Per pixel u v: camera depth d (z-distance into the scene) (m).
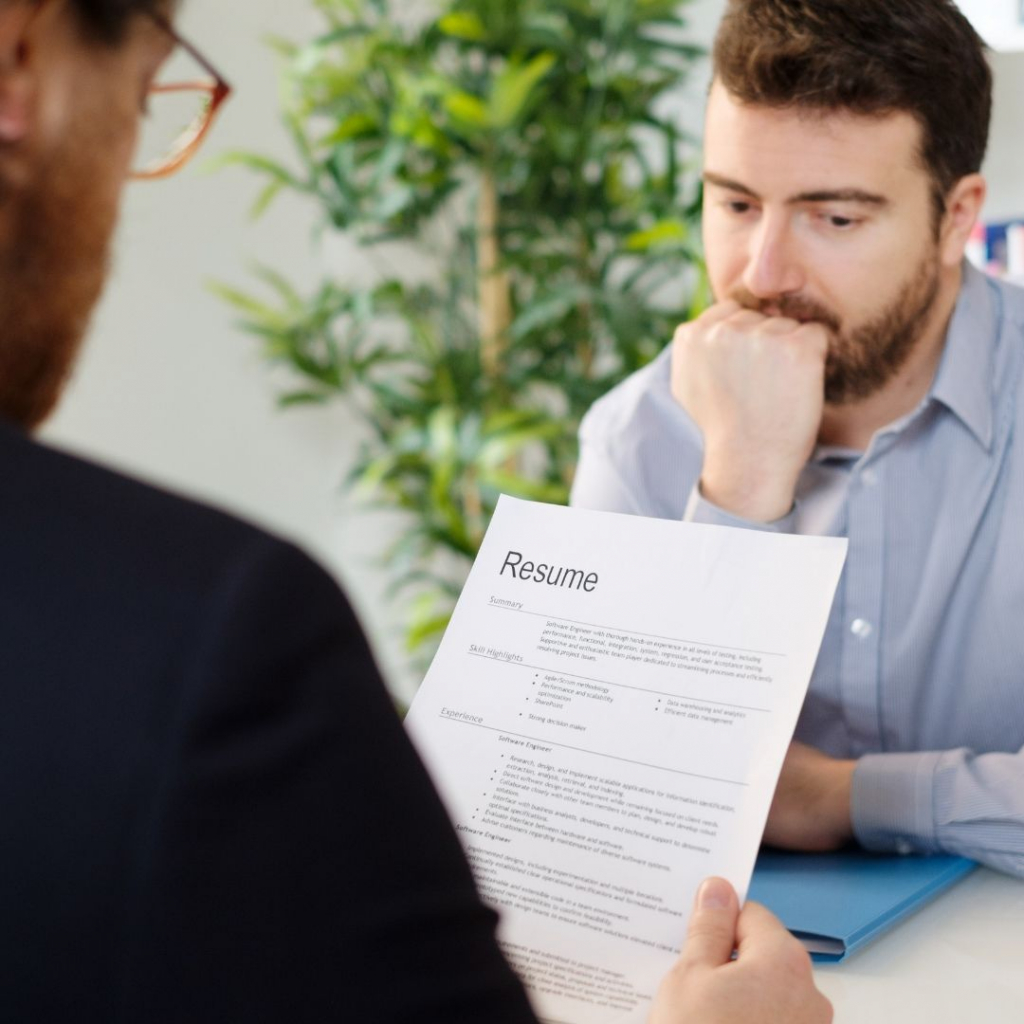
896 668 1.18
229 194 3.07
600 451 1.37
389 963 0.36
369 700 0.39
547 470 2.75
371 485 2.69
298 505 3.30
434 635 2.81
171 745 0.34
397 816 0.38
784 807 0.95
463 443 2.50
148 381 2.92
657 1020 0.57
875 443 1.18
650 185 2.54
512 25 2.49
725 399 1.16
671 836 0.66
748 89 1.08
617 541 0.78
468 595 0.80
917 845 0.91
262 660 0.36
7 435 0.41
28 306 0.45
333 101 2.71
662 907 0.64
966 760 0.92
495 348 2.76
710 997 0.56
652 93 2.59
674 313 2.51
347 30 2.64
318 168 2.72
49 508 0.39
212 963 0.33
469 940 0.39
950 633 1.18
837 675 1.20
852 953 0.77
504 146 2.61
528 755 0.72
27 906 0.34
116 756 0.34
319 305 2.84
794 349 1.13
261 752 0.35
